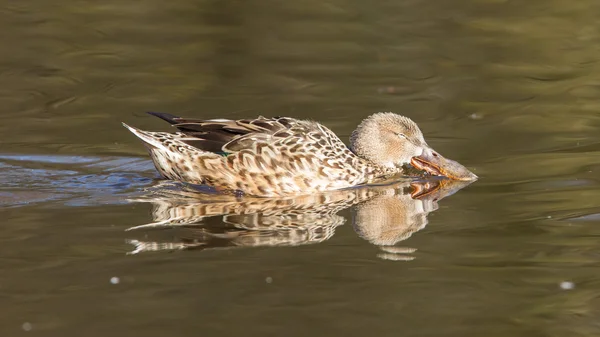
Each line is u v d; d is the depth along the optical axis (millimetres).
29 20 25188
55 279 10664
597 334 9625
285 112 19234
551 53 23312
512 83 21312
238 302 10172
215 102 19844
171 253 11547
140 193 14445
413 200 14383
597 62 22672
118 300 10172
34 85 20734
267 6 26953
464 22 25703
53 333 9344
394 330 9602
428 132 18188
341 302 10242
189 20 25703
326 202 14336
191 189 14922
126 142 17438
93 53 22969
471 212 13555
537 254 11727
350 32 24969
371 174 15984
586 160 16125
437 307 10172
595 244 12031
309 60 22781
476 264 11414
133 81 21125
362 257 11594
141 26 25078
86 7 26484
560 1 27109
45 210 13312
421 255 11695
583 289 10688
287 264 11297
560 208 13555
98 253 11469
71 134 17797
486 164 16188
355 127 18297
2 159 16141
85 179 15203
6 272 10836
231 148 15055
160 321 9656
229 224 12844
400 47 23766
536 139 17594
